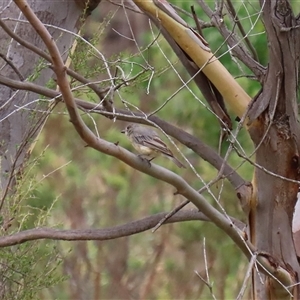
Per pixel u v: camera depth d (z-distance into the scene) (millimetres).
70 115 6457
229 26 12211
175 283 19297
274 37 7789
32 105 9656
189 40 8664
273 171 8367
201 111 15844
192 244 19172
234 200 16312
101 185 20312
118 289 19547
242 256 18188
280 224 8484
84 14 9797
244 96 8570
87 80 8453
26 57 9633
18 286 8906
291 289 8477
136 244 20359
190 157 17609
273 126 8180
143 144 9305
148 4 8695
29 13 6078
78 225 19750
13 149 9500
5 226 8938
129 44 23703
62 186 19500
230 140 7820
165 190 20156
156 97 17438
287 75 7918
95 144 6777
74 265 19203
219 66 8641
